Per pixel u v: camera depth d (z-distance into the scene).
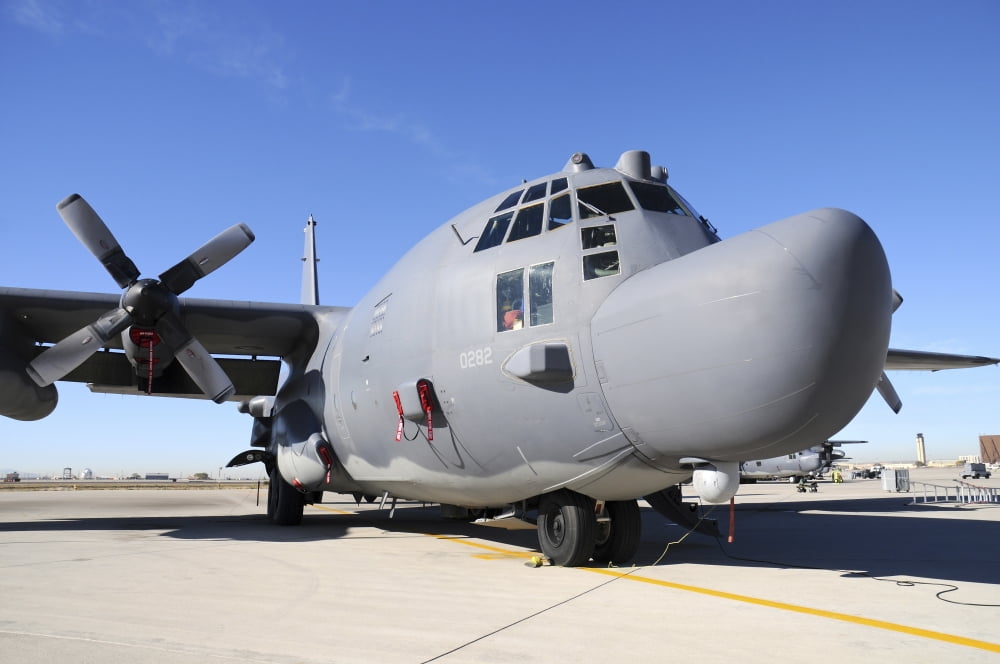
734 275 6.10
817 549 9.52
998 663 4.04
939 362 15.55
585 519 7.79
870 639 4.60
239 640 4.51
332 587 6.50
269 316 13.25
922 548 9.59
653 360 6.51
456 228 9.27
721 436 6.28
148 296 11.21
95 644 4.38
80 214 11.40
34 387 11.85
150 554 8.91
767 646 4.42
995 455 113.12
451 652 4.28
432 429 8.71
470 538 11.23
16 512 18.11
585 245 7.51
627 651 4.31
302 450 12.20
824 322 5.80
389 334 9.55
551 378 7.21
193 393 14.14
